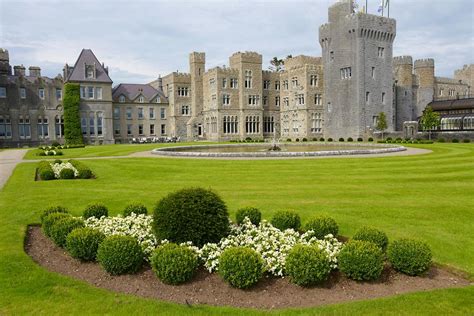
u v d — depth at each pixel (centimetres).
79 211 1409
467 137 5641
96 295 744
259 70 7694
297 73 7431
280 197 1581
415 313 664
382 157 3039
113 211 1412
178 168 2536
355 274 783
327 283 786
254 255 775
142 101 8262
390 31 6962
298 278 762
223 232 917
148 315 670
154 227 919
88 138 7169
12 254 941
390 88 7056
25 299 729
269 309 693
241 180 2023
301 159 2931
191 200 905
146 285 789
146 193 1719
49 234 1057
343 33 6844
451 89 9431
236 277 752
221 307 696
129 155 3684
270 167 2494
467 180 1952
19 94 6756
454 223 1199
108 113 7325
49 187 1900
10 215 1337
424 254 810
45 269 867
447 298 716
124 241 840
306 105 7212
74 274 852
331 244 923
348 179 2006
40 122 6919
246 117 7562
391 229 1152
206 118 7906
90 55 7344
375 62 6856
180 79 8319
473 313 663
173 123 8325
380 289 764
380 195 1599
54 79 7019
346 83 6875
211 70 7569
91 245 897
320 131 7381
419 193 1633
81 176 2238
